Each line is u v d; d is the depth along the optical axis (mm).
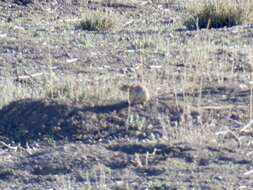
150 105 29406
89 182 23438
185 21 51406
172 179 23281
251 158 24719
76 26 51250
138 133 27828
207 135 26672
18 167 25312
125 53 42188
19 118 29969
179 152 25266
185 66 36406
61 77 36188
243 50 41344
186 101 29922
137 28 50875
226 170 23797
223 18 50656
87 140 27938
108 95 30938
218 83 32875
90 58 41156
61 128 28812
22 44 43875
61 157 25594
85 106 29734
